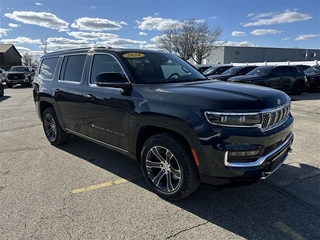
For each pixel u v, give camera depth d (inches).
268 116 102.0
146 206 114.7
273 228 99.0
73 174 148.2
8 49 2166.6
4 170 153.9
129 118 125.1
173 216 107.3
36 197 122.4
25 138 222.5
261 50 2224.4
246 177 98.3
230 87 121.3
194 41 1780.3
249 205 114.9
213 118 97.1
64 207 113.7
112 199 120.6
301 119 287.6
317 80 552.1
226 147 96.0
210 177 101.9
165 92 114.1
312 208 112.0
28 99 511.8
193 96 105.5
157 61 149.5
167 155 114.6
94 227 100.2
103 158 173.2
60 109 178.2
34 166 159.9
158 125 112.0
